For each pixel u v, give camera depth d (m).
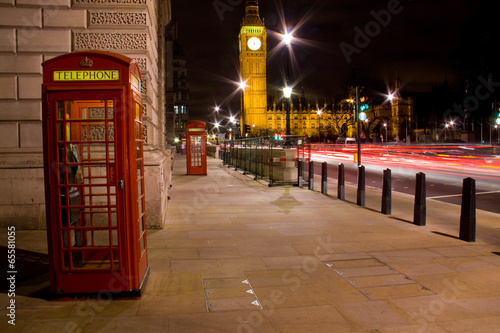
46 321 3.62
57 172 4.04
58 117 4.28
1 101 7.27
